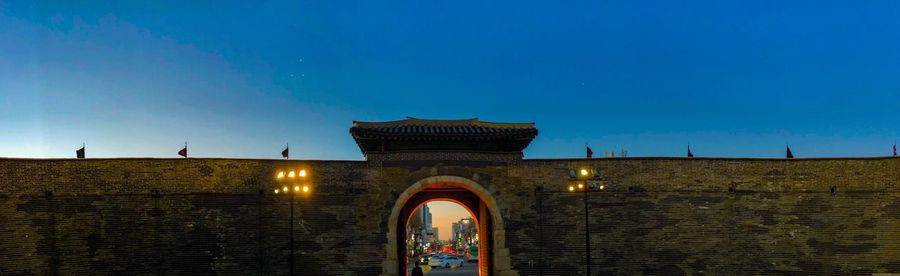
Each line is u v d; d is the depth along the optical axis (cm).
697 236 3694
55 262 3422
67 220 3469
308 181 3662
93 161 3541
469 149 3778
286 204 3638
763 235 3703
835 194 3725
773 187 3750
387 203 3688
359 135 3669
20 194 3434
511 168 3753
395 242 3669
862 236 3678
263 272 3562
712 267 3666
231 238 3572
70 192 3494
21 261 3378
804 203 3728
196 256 3534
